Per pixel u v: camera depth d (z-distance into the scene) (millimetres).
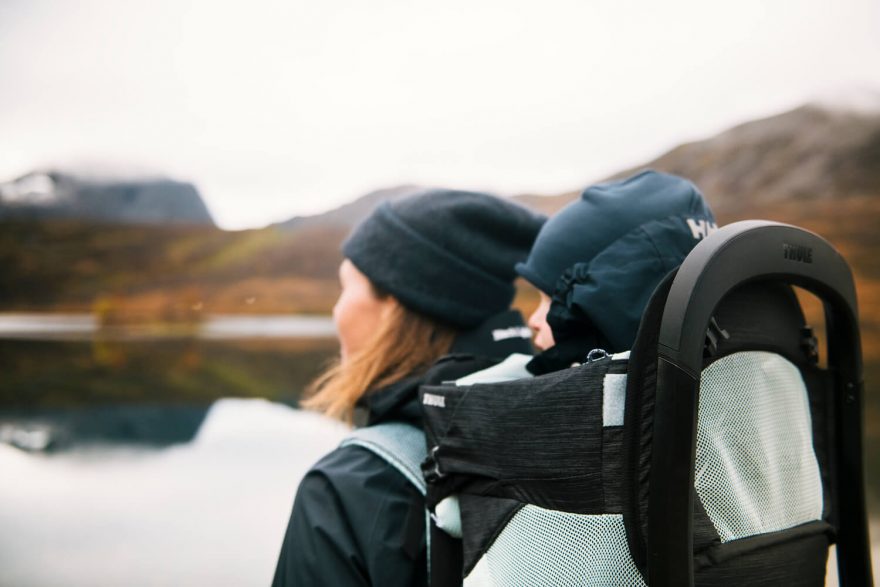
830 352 770
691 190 887
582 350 846
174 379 22953
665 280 608
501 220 1260
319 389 1350
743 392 672
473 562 761
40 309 44969
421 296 1208
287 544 1066
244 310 36312
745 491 652
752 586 649
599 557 630
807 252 687
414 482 1037
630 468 607
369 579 1013
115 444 12828
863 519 746
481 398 792
